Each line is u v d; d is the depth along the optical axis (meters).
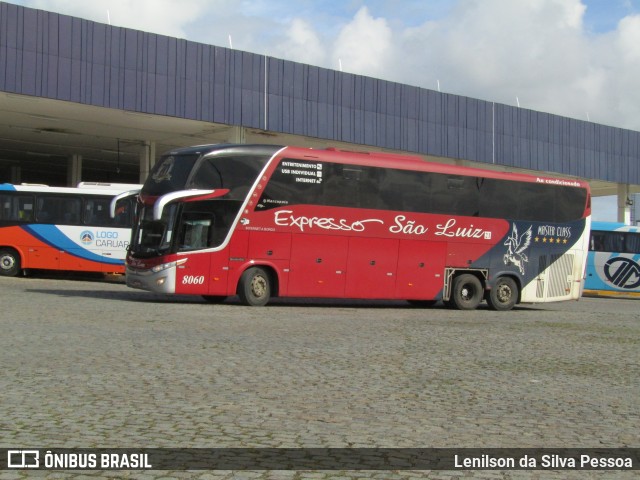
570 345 16.19
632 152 52.81
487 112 44.53
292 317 20.06
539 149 47.25
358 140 38.91
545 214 27.41
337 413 8.51
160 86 32.88
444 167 25.55
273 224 22.75
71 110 33.28
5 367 10.59
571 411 9.26
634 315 26.06
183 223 21.86
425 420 8.36
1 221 31.45
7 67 29.48
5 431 7.10
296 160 23.14
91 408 8.20
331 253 23.53
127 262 22.73
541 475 6.49
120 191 32.19
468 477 6.31
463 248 25.81
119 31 31.89
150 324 16.64
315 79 37.28
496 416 8.76
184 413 8.15
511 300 26.81
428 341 15.88
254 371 11.07
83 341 13.48
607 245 39.41
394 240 24.53
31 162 54.28
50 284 28.95
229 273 22.23
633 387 11.22
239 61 34.94
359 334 16.64
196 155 22.17
